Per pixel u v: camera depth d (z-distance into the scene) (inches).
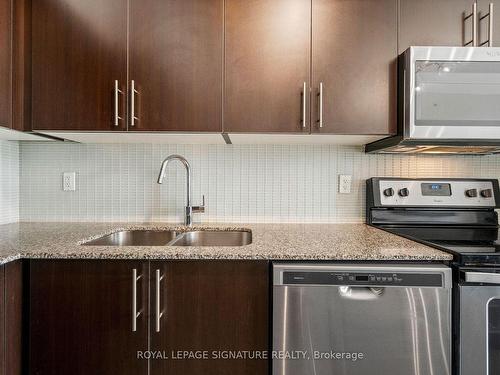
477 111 51.2
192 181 70.1
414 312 41.7
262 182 70.0
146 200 70.1
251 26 53.5
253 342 43.4
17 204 69.1
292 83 53.6
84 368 42.9
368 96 53.9
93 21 53.1
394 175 69.9
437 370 41.7
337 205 69.8
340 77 53.7
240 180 70.1
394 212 66.8
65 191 69.9
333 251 43.6
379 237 53.9
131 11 53.1
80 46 53.1
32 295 42.9
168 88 53.3
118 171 70.0
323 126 53.7
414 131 50.9
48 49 52.9
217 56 53.4
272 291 42.8
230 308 43.3
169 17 53.2
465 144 54.5
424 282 41.5
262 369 43.5
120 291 42.9
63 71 53.0
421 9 54.0
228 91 53.5
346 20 53.8
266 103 53.6
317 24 53.7
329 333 42.1
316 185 70.2
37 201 69.8
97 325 42.9
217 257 42.3
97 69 53.0
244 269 43.3
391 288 41.6
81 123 53.1
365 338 42.1
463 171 69.8
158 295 42.4
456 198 66.1
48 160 69.6
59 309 42.9
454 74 51.1
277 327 42.1
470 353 41.1
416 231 60.4
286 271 41.9
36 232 57.3
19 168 69.3
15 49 51.4
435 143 54.1
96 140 65.9
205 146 70.1
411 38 53.8
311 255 42.4
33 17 53.0
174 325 43.2
